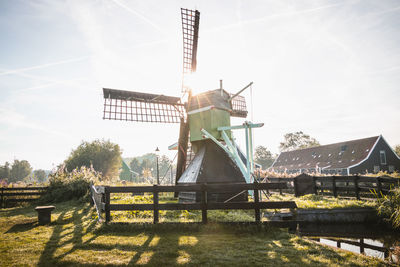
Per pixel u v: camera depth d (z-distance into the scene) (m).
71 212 10.12
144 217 8.00
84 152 42.69
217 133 12.46
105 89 12.96
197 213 8.68
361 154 35.38
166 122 14.54
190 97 13.49
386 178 10.34
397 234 8.27
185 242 5.55
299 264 4.30
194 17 14.08
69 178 15.48
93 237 6.01
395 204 8.77
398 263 4.71
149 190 6.84
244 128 11.35
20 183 18.39
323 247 5.22
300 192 14.22
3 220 8.80
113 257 4.68
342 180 12.58
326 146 43.50
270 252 4.89
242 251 4.96
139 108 14.01
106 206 6.93
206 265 4.29
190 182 11.31
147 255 4.77
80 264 4.35
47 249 5.19
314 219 9.34
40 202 14.29
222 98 13.29
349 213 9.62
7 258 4.66
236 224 6.53
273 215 8.75
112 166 44.56
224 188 6.75
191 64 14.00
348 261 4.42
